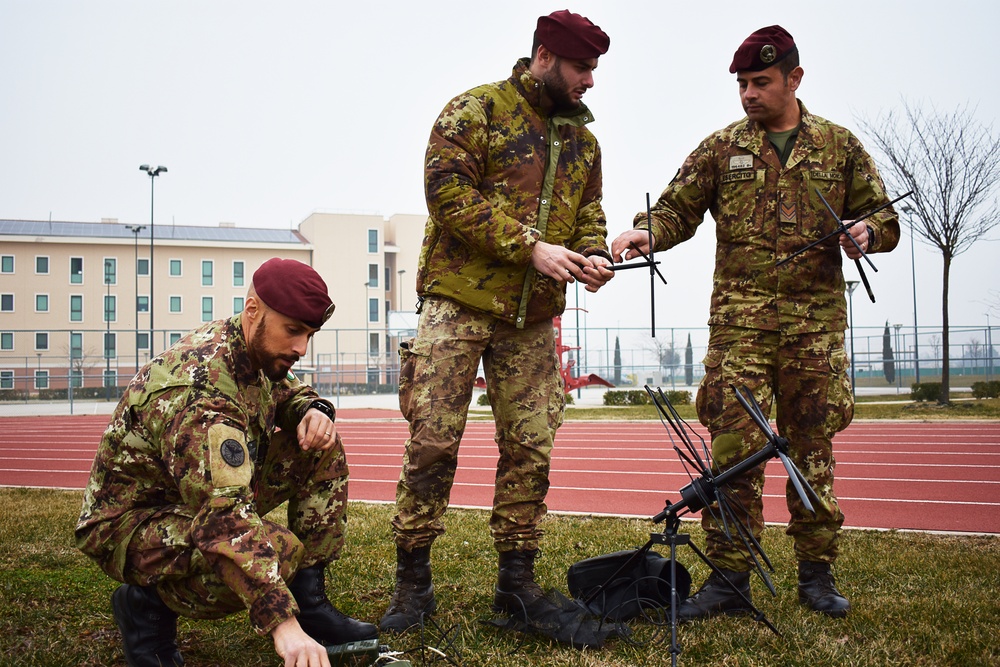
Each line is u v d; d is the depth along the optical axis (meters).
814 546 3.71
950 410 19.45
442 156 3.33
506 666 2.85
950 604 3.59
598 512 6.70
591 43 3.36
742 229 3.83
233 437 2.47
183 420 2.47
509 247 3.23
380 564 4.45
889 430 14.65
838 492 7.71
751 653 3.00
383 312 67.56
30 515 6.24
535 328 3.56
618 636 3.17
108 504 2.70
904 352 35.16
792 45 3.74
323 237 66.06
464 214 3.25
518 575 3.40
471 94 3.42
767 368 3.79
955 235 21.28
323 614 2.92
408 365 3.57
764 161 3.81
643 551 3.29
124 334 57.59
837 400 3.74
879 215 3.75
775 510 6.75
